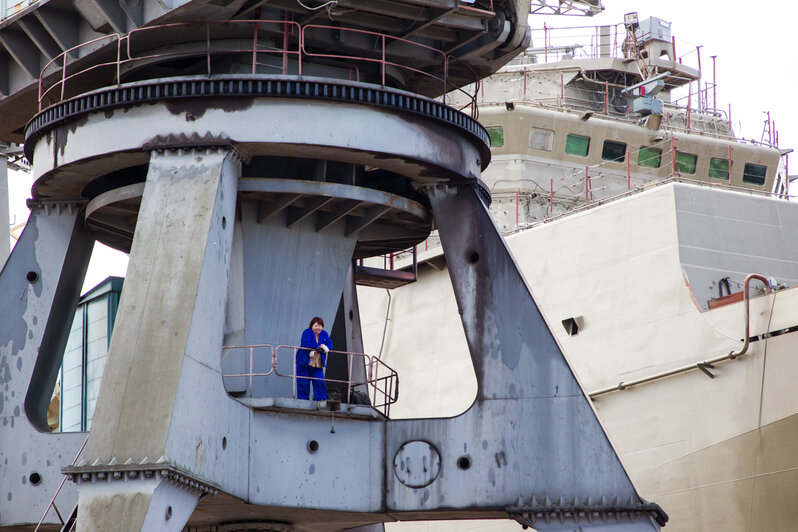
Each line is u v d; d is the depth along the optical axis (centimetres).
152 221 2058
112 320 3175
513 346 2242
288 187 2267
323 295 2436
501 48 2497
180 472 1848
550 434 2202
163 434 1838
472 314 2272
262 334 2356
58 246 2452
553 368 2227
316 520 2383
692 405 3309
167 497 1842
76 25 2433
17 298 2433
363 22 2362
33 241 2461
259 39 2361
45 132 2312
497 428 2212
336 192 2302
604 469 2184
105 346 3178
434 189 2352
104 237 2616
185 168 2119
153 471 1812
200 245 2016
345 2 2245
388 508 2216
